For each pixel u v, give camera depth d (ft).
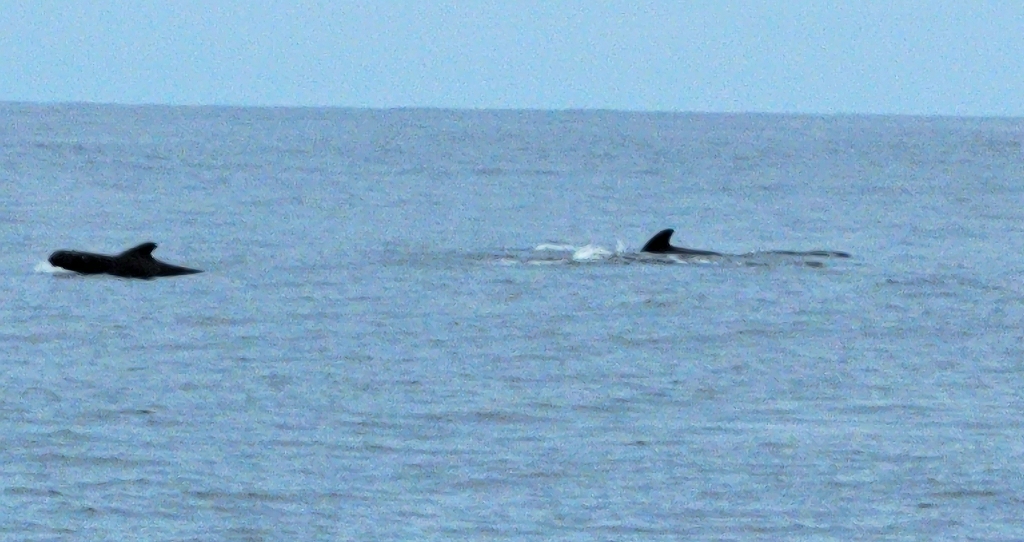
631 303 440.86
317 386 318.65
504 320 408.67
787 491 243.19
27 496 233.76
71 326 387.96
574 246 616.80
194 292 454.40
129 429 276.00
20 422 278.87
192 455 259.19
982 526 226.79
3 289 449.89
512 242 649.20
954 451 267.39
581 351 364.99
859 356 361.71
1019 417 295.07
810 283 490.49
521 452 265.34
